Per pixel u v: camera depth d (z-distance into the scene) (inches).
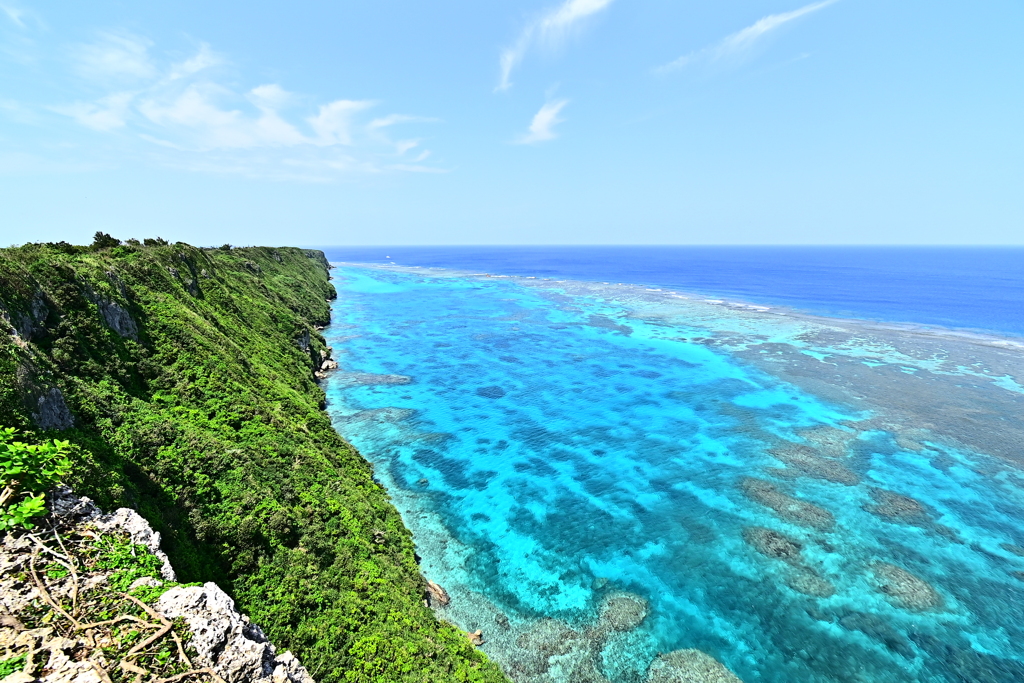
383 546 1169.4
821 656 1000.2
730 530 1397.6
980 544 1327.5
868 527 1405.0
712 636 1046.4
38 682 342.0
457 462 1785.2
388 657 820.0
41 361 951.6
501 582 1194.6
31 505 465.4
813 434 2000.5
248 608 829.2
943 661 991.6
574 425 2116.1
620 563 1267.2
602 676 948.6
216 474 1059.9
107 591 449.4
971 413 2185.0
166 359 1424.7
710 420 2159.2
